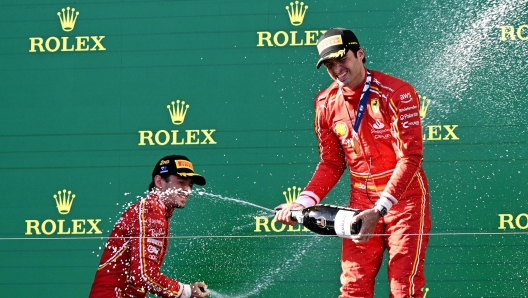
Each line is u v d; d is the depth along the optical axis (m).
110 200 15.74
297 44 16.00
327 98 12.45
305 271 15.27
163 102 16.00
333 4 16.06
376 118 11.94
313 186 12.64
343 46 11.59
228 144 15.83
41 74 16.19
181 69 16.08
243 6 16.16
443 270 15.02
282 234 15.51
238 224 15.60
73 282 15.35
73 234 15.64
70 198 15.77
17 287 15.36
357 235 11.39
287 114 15.85
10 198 15.80
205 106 15.95
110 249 12.75
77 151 15.92
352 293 12.26
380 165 12.20
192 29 16.19
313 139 15.73
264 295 15.34
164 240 12.93
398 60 15.89
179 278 15.46
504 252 15.02
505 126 15.48
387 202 11.41
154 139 15.91
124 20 16.28
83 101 16.08
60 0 16.36
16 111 16.08
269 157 15.73
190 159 15.83
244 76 15.98
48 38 16.28
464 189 15.30
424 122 15.59
